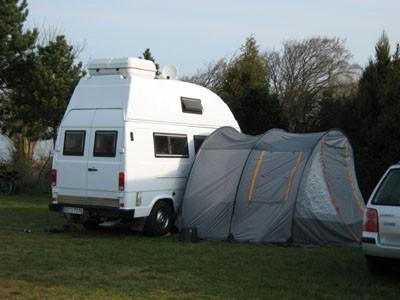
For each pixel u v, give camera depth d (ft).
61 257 28.76
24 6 71.87
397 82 49.57
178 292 22.21
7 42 68.08
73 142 37.99
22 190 67.05
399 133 48.78
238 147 39.14
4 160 72.69
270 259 29.48
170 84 40.42
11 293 21.40
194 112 41.68
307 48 122.93
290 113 106.83
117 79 37.60
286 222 34.63
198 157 39.34
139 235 38.19
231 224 36.32
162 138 38.65
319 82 121.60
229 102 65.57
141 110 37.32
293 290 22.93
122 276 24.82
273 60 123.65
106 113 37.06
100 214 36.81
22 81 69.26
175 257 29.58
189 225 37.37
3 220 43.75
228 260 28.99
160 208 38.14
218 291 22.49
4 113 69.31
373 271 25.40
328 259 29.68
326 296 22.03
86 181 37.17
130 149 36.22
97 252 30.45
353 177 38.19
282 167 36.50
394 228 23.43
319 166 36.29
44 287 22.48
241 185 36.99
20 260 27.76
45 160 72.54
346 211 36.58
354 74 122.21
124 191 35.73
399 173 24.64
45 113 67.82
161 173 38.34
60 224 42.06
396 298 21.99
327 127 59.77
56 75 69.26
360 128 55.47
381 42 56.24
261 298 21.58
